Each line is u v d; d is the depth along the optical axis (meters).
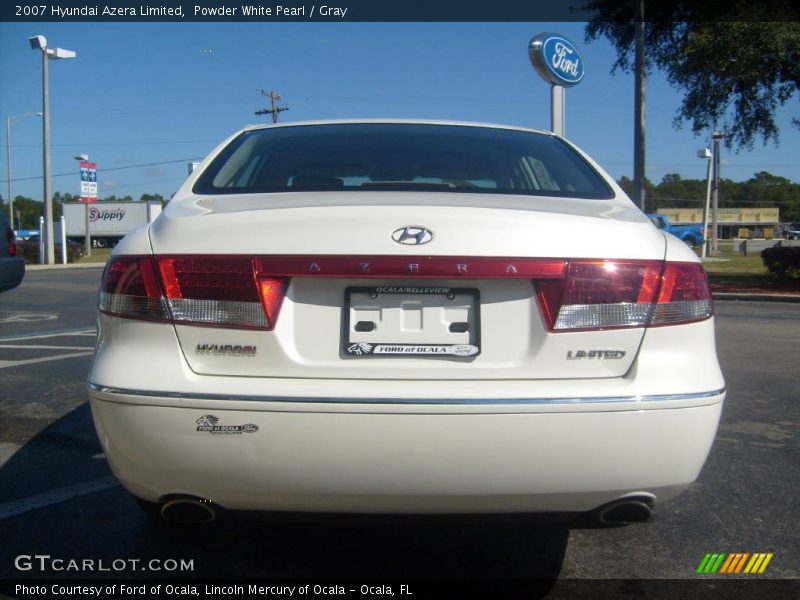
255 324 2.37
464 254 2.36
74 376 6.40
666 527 3.39
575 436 2.29
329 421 2.26
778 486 3.88
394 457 2.26
